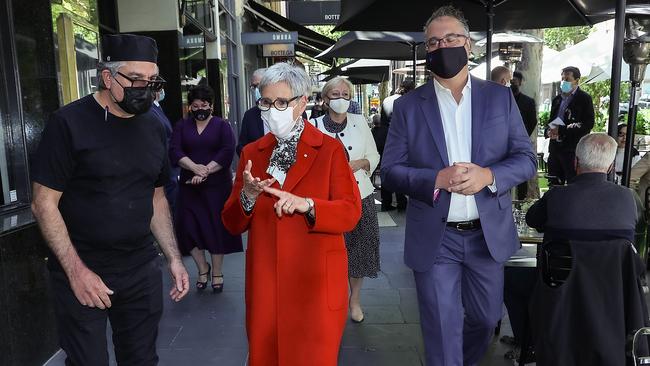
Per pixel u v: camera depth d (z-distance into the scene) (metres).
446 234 2.62
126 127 2.08
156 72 2.02
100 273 2.10
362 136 3.89
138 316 2.25
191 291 4.64
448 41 2.48
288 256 2.16
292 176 2.17
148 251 2.24
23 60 3.36
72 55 3.94
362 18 5.06
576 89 6.61
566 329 2.38
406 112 2.68
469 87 2.60
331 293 2.19
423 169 2.54
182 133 4.53
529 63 8.65
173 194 5.36
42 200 1.94
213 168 4.38
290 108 2.09
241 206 2.12
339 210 2.06
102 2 6.12
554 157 6.93
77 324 2.08
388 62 16.41
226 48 11.77
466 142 2.60
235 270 5.21
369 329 3.81
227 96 11.73
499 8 4.91
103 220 2.05
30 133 3.42
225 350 3.52
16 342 2.99
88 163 1.99
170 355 3.45
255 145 2.31
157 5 6.63
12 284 2.96
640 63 3.15
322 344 2.16
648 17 3.07
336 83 3.70
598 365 2.32
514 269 3.30
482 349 2.84
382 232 6.83
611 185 2.47
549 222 2.55
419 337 3.67
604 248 2.34
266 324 2.18
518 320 3.38
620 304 2.30
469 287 2.71
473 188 2.35
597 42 10.88
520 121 2.61
